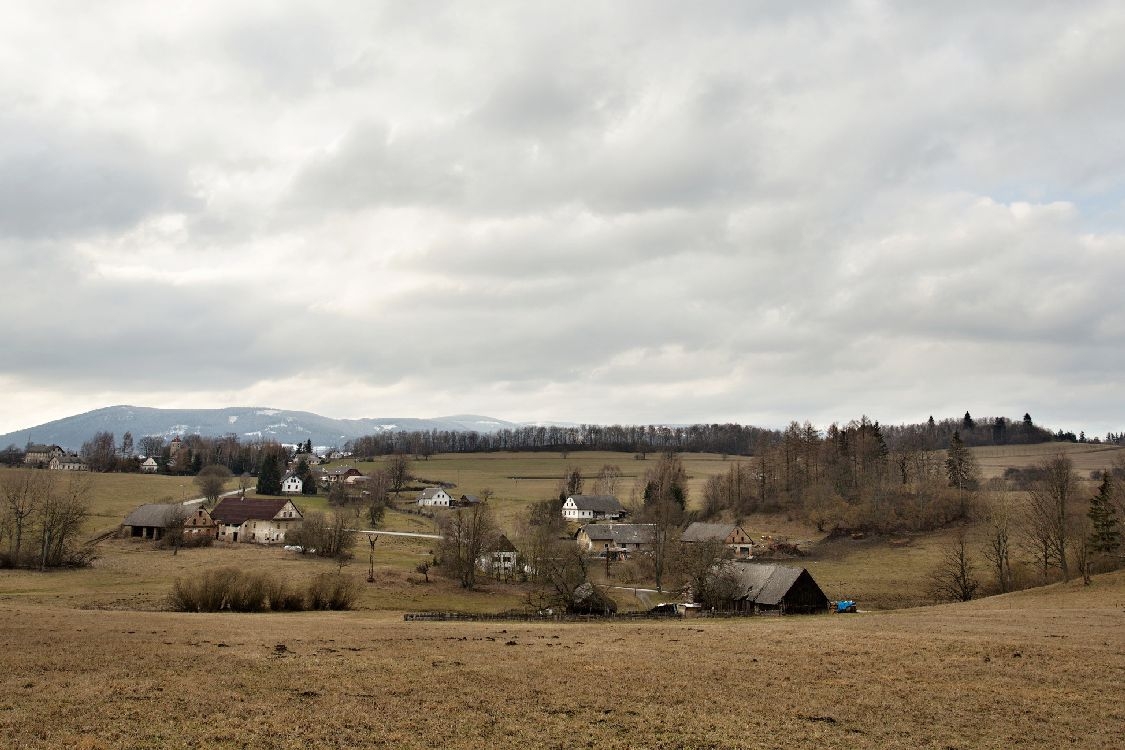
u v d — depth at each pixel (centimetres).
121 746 2655
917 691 3638
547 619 7781
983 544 13975
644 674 3953
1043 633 5166
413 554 14112
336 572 11125
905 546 15100
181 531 13900
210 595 7562
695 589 9988
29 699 3162
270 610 7912
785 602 9162
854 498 18412
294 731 2881
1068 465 11894
